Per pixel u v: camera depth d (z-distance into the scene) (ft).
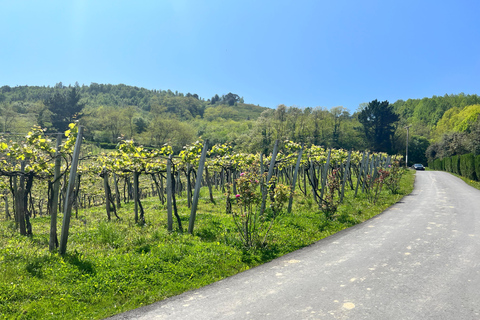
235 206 48.65
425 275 18.37
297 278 18.93
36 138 24.64
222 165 58.80
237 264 21.94
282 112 272.92
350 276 18.79
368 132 263.90
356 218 37.55
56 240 24.99
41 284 17.46
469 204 46.80
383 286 16.96
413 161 259.19
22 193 30.37
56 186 24.98
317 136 270.46
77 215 47.26
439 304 14.52
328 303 15.10
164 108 399.44
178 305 15.90
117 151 37.42
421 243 25.63
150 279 18.93
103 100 616.80
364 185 65.72
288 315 14.03
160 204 57.77
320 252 24.44
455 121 295.69
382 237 28.37
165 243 25.67
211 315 14.53
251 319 13.85
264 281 18.71
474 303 14.53
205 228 31.14
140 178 102.01
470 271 18.76
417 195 61.16
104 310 15.62
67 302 16.12
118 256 21.81
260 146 229.45
